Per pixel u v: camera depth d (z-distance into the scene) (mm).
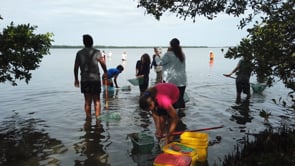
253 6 4805
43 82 15070
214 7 5918
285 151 4340
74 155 4848
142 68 10289
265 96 10344
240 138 5625
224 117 7219
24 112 7930
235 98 9938
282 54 3771
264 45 3781
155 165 4016
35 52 6680
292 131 5305
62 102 9359
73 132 6074
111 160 4637
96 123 6754
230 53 4102
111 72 10781
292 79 3844
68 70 23938
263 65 3852
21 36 6184
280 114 7535
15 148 5168
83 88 7043
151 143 5008
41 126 6539
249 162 4109
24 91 11852
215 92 11422
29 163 4535
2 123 6793
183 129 6211
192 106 8523
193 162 4316
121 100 9617
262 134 5453
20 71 6613
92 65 6984
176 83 6938
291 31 3803
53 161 4609
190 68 25641
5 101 9578
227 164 4180
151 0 6012
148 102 4547
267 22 3908
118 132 6066
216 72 21250
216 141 5461
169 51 7027
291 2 3830
